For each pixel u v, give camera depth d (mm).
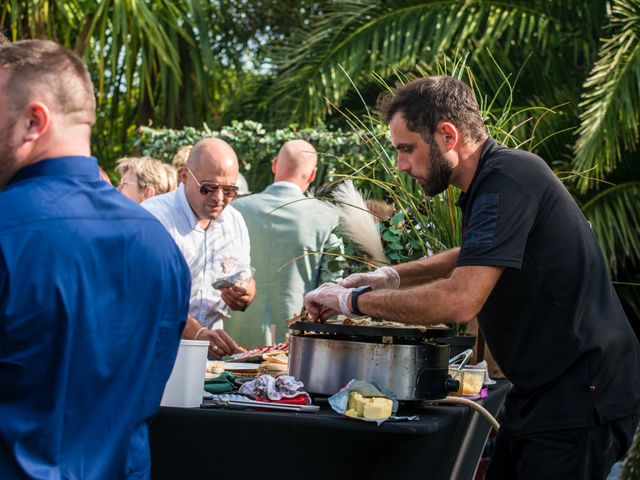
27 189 1549
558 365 2148
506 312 2182
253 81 10562
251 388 2131
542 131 7234
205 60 10711
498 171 2131
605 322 2174
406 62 8211
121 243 1594
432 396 2170
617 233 6770
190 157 3641
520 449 2252
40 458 1501
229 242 3814
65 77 1605
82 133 1636
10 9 9586
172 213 3668
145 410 1672
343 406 1976
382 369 2111
